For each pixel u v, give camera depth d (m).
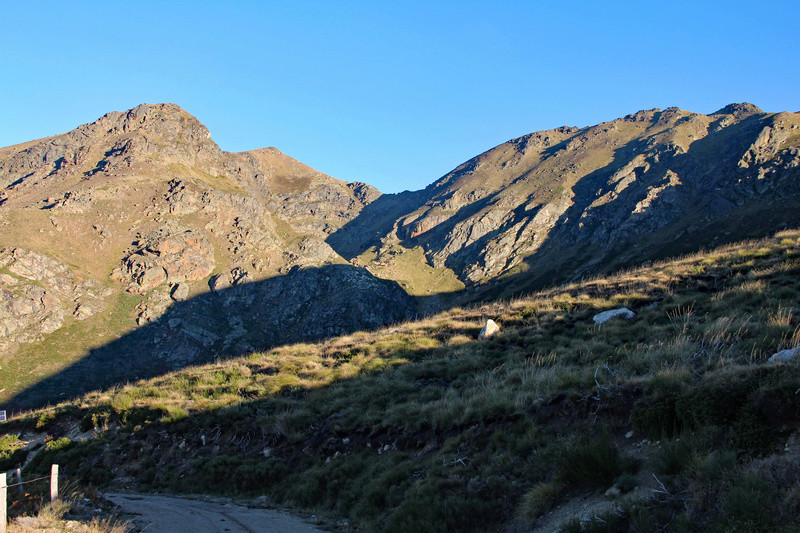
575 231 158.12
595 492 6.37
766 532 4.23
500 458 8.28
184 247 133.25
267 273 144.75
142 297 117.19
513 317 19.75
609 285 21.17
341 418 13.95
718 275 17.56
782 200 109.62
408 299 152.50
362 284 141.50
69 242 121.19
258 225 169.12
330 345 24.39
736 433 5.82
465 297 150.62
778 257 17.38
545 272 140.75
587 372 9.87
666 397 7.32
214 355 108.19
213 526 8.90
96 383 89.44
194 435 16.45
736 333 10.25
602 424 7.88
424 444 11.05
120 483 15.30
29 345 91.81
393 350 19.66
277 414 15.57
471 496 7.66
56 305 101.94
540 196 189.75
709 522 4.73
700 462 5.50
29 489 10.45
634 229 138.25
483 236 183.50
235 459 14.17
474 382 13.27
